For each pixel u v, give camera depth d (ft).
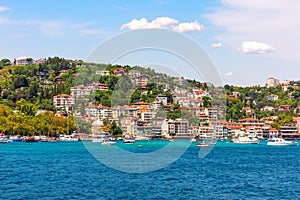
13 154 399.24
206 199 155.43
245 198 158.30
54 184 188.03
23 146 542.57
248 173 240.32
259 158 370.73
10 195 161.68
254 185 190.29
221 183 195.11
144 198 156.04
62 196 159.12
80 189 173.99
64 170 244.63
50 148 492.54
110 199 154.30
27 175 223.30
